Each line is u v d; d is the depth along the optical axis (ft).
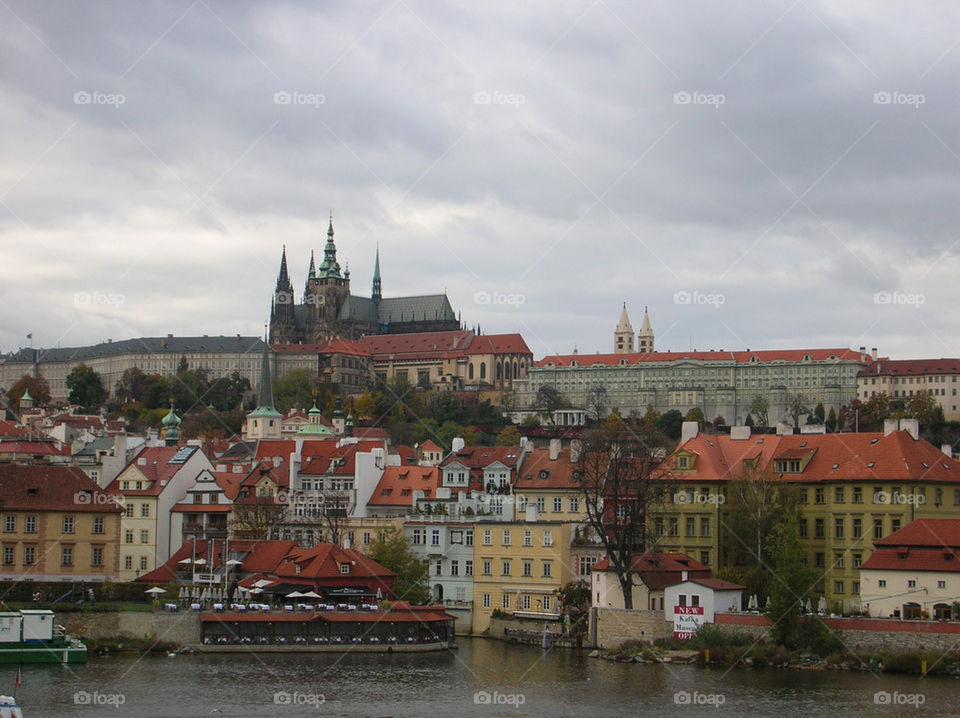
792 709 570.05
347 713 563.89
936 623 648.79
